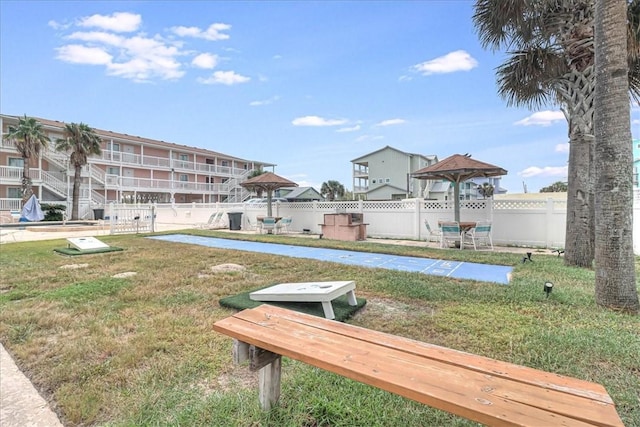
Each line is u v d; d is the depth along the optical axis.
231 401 2.20
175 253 8.81
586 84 6.23
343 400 2.19
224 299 4.45
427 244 10.77
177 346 3.07
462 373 1.54
